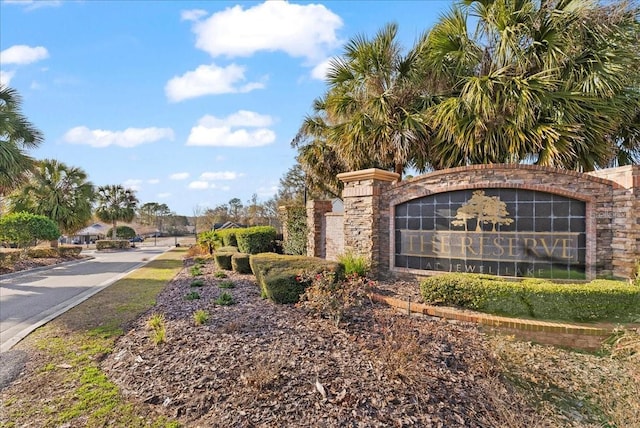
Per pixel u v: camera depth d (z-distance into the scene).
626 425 3.00
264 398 3.07
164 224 60.47
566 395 3.60
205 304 6.25
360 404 2.99
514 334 4.82
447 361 3.88
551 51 7.18
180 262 16.77
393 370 3.45
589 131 7.45
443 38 8.20
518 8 7.46
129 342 4.62
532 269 6.45
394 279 7.49
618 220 5.93
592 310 4.89
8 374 3.81
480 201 6.85
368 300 6.02
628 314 4.80
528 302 5.12
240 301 6.32
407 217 7.60
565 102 7.24
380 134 8.75
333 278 5.43
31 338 4.97
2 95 13.18
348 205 8.22
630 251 5.73
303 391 3.16
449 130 7.80
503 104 7.33
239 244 14.48
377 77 9.07
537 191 6.45
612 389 3.56
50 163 22.20
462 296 5.41
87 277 12.05
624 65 7.22
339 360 3.73
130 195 38.91
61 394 3.34
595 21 7.09
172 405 3.08
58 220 21.55
